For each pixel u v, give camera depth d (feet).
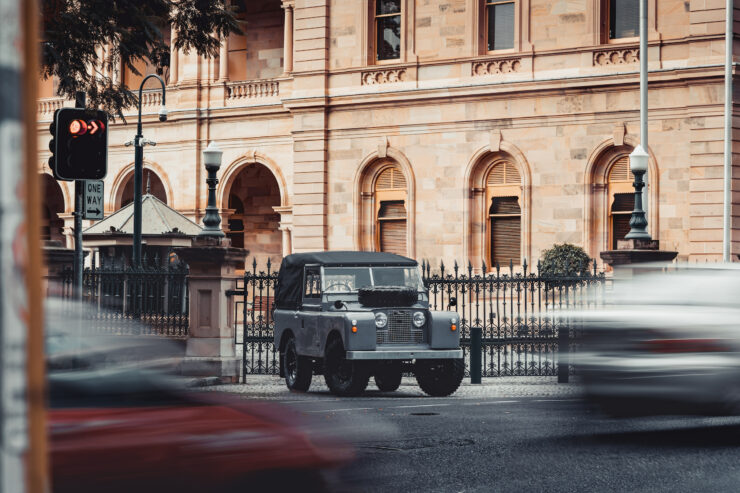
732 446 36.78
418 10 115.34
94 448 17.93
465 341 72.79
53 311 22.45
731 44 96.94
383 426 43.11
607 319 37.83
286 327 64.80
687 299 36.76
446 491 29.14
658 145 102.94
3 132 7.56
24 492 7.60
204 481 18.49
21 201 7.66
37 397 7.91
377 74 117.50
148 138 139.85
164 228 108.58
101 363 21.29
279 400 55.42
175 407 19.98
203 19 72.02
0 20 7.57
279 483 19.20
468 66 112.37
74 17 65.21
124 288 69.26
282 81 131.85
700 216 100.53
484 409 50.08
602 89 105.60
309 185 120.67
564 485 29.96
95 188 49.03
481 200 112.57
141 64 144.15
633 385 36.63
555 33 108.47
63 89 67.82
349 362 58.03
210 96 135.95
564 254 101.60
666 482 30.27
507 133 110.42
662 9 102.89
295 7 121.39
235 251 67.62
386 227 118.32
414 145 115.34
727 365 35.70
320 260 61.87
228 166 134.62
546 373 72.38
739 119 99.45
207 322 67.41
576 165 107.14
